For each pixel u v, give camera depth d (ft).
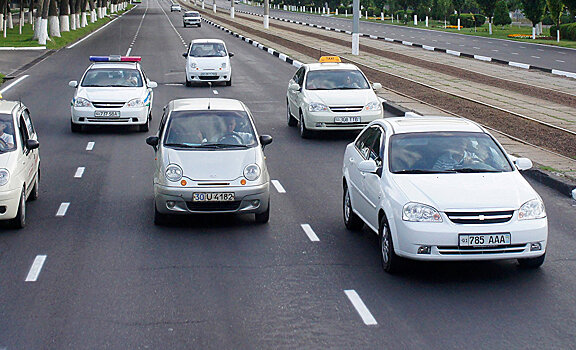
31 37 168.66
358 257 29.78
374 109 58.65
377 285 26.35
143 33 208.54
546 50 150.30
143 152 53.16
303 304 24.41
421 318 23.15
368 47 159.94
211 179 33.24
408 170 29.07
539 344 21.13
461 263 29.04
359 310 23.86
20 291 25.59
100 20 281.54
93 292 25.52
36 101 77.56
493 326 22.50
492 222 26.09
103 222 34.96
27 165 35.76
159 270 27.94
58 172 46.32
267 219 34.96
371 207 29.86
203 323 22.72
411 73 108.47
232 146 35.53
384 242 27.91
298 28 241.14
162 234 33.01
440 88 90.48
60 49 146.61
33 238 32.22
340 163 49.98
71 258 29.40
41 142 56.54
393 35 203.00
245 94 86.63
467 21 260.01
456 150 30.12
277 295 25.27
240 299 24.88
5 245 31.17
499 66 117.91
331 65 63.62
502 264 28.84
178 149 34.86
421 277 27.30
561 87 90.99
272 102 80.59
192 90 89.86
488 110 72.33
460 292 25.62
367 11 363.76
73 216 36.01
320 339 21.50
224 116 37.32
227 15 362.74
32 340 21.38
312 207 38.24
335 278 27.12
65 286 26.12
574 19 243.81
